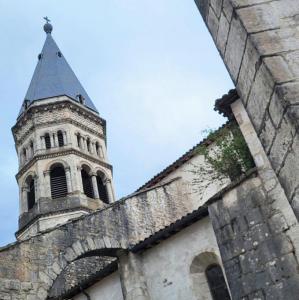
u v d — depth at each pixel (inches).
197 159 983.0
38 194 1637.6
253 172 486.3
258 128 178.7
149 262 707.4
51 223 1536.7
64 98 1953.7
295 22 173.9
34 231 1535.4
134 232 767.1
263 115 172.4
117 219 768.9
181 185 971.9
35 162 1749.5
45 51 2422.5
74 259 686.5
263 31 173.3
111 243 724.7
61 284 1021.2
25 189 1738.4
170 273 671.1
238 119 532.4
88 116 1990.7
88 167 1785.2
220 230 502.3
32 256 655.8
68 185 1654.8
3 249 633.0
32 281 631.8
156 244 709.3
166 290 664.4
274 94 160.9
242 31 178.4
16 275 622.2
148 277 697.0
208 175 893.8
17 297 605.3
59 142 1822.1
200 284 634.8
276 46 168.2
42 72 2185.0
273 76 160.4
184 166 1007.0
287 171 161.0
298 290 406.0
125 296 697.6
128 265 714.8
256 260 453.1
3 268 617.0
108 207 775.7
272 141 168.9
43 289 634.2
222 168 613.6
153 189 893.8
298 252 416.5
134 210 808.9
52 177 1716.3
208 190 917.2
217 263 636.1
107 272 759.7
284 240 432.1
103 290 769.6
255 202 473.4
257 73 171.3
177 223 668.1
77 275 1058.7
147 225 802.8
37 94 1999.3
